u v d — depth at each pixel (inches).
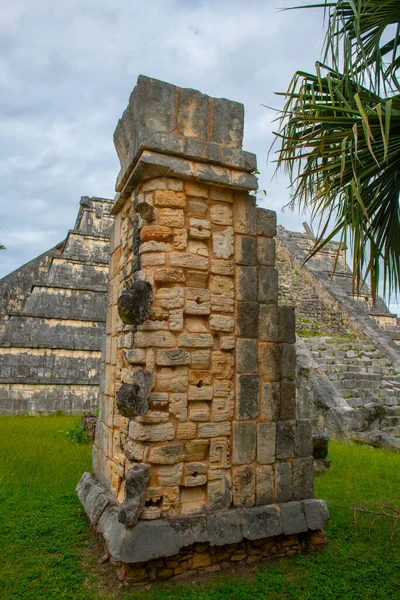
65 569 168.4
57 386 573.3
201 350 178.7
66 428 434.3
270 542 180.4
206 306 181.6
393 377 529.7
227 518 169.9
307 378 478.9
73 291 664.4
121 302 164.6
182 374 173.3
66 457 313.0
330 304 690.8
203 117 189.2
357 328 629.0
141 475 160.7
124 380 187.0
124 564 157.6
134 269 185.5
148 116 178.2
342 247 180.1
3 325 828.6
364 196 185.0
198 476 172.4
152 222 179.6
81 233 771.4
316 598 153.9
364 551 190.9
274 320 197.0
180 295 176.2
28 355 580.4
